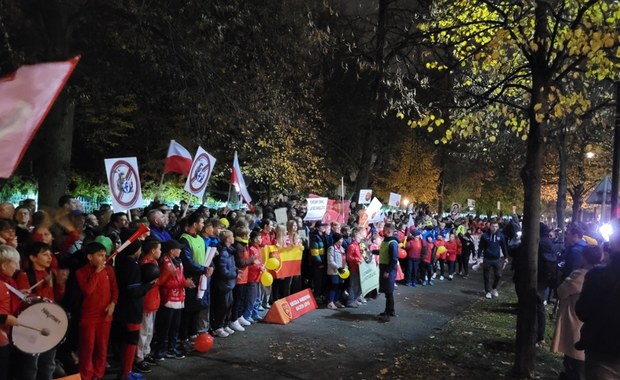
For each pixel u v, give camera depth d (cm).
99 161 2181
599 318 438
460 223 2089
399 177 3219
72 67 351
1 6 1047
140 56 1349
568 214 5578
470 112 925
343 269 1180
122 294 649
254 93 1490
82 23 1284
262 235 1047
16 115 341
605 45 677
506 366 811
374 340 930
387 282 1105
